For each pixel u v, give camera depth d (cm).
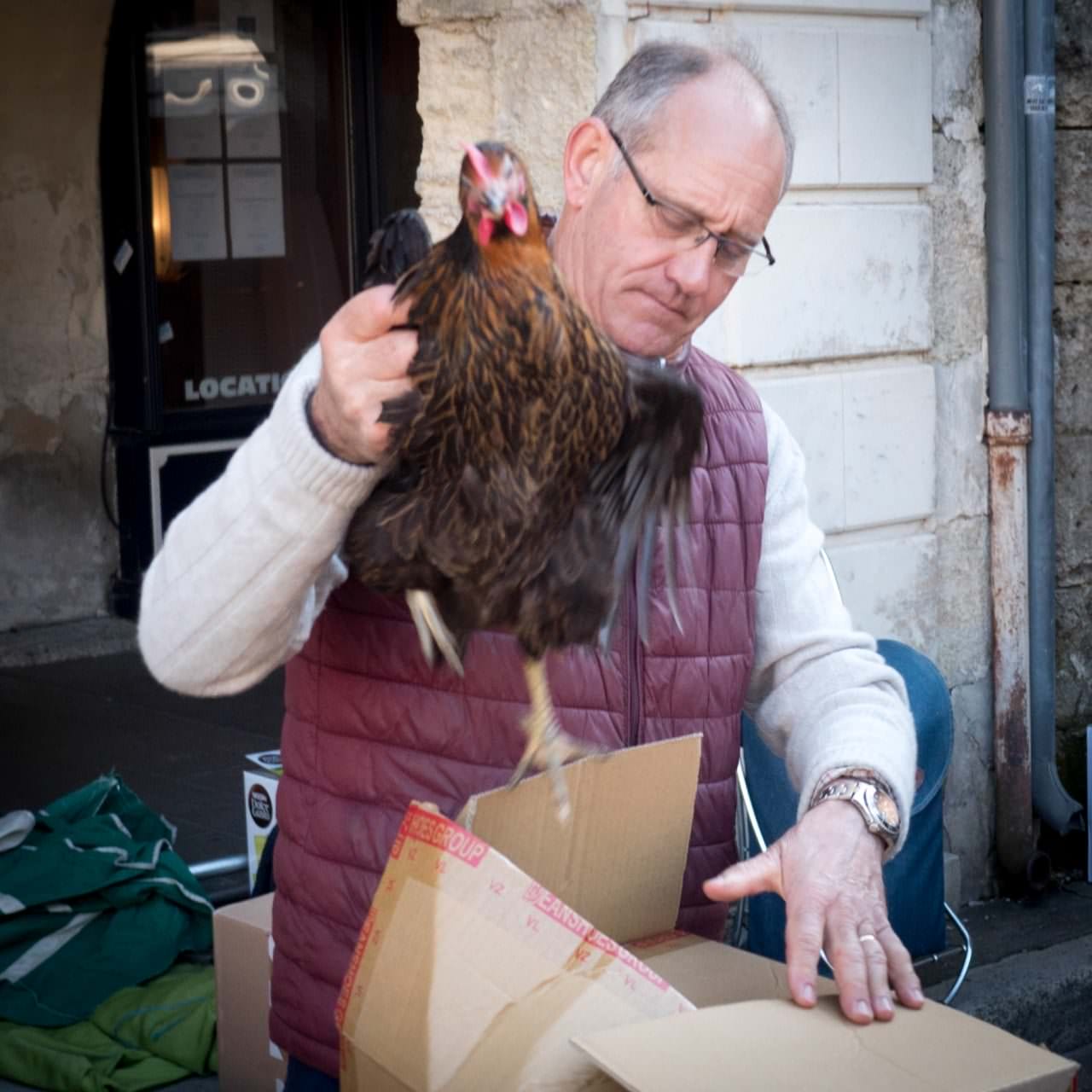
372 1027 153
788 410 392
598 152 182
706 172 174
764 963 179
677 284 179
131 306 699
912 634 428
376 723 188
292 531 144
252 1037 278
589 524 134
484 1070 148
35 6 658
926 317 419
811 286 391
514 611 135
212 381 721
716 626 197
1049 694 452
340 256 715
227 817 505
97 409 721
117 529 735
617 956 150
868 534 419
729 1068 137
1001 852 454
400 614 186
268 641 160
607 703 191
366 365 127
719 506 197
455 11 369
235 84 697
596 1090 145
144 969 363
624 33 352
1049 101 430
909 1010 154
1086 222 456
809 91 383
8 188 679
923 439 423
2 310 689
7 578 711
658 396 133
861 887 169
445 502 129
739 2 366
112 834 393
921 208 414
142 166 684
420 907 149
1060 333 457
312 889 194
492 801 159
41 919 365
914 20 406
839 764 185
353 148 703
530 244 122
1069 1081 142
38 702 639
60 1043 340
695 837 201
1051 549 447
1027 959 416
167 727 610
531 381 123
